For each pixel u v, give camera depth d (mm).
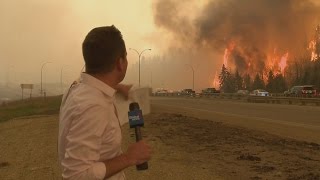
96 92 2348
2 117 34250
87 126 2254
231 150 13266
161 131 19031
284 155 12258
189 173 9570
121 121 2555
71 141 2236
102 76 2451
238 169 10117
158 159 11438
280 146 14125
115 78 2502
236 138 16375
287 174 9531
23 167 11055
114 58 2445
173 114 30109
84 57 2457
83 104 2279
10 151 14234
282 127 21125
